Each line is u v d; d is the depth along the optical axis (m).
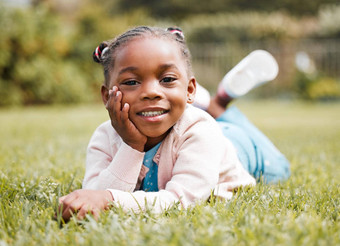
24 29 11.55
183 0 24.70
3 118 8.26
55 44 12.48
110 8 25.77
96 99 13.67
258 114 9.52
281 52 15.44
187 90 1.80
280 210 1.59
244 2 25.28
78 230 1.36
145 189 1.78
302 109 11.18
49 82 12.15
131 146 1.67
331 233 1.29
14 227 1.38
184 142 1.71
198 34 16.59
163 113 1.62
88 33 13.88
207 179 1.64
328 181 2.39
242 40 16.44
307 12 25.20
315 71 14.74
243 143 2.33
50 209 1.54
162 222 1.40
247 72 2.75
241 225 1.34
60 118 8.20
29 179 2.18
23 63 11.72
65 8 23.17
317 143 4.44
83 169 2.64
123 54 1.62
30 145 4.07
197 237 1.21
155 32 1.67
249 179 1.98
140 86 1.60
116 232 1.28
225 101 2.78
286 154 3.60
